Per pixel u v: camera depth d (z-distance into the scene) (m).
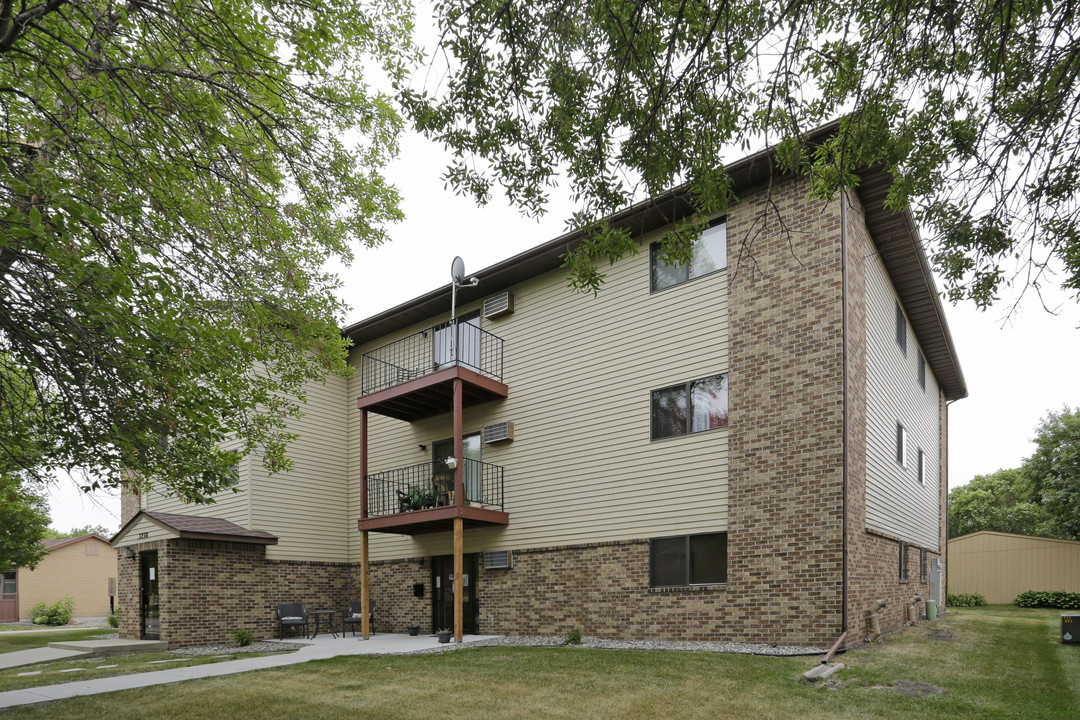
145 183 7.34
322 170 9.02
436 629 16.02
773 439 11.36
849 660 9.44
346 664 10.52
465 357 16.70
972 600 25.27
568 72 5.55
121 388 7.43
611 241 6.45
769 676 8.62
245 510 16.48
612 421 13.68
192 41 7.31
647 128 5.68
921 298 16.17
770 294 11.80
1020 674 8.85
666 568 12.38
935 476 20.25
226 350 8.21
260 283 9.33
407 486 16.50
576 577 13.59
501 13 5.13
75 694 8.69
